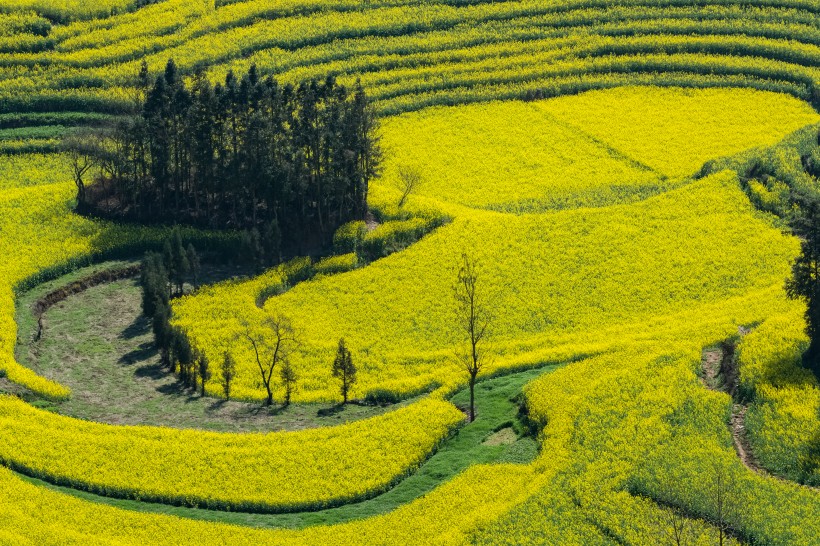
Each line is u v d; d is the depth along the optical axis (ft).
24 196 444.14
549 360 347.36
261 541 262.88
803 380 318.04
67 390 333.62
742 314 371.76
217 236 419.74
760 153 492.13
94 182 451.12
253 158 426.10
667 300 394.32
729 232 435.53
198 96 434.71
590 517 264.31
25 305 380.99
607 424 300.40
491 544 257.14
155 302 376.89
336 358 334.85
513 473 284.41
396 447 301.43
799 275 332.80
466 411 322.75
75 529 265.54
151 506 280.31
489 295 396.37
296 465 293.84
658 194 470.80
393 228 430.20
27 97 525.75
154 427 311.47
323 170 437.58
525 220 445.37
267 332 368.89
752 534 255.70
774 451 289.53
